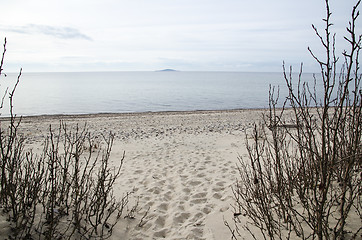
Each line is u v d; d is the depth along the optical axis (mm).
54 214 2828
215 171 5492
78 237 2660
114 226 3066
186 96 45750
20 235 2408
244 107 31922
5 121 17422
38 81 123875
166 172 5621
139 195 4242
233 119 16859
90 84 92000
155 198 4125
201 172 5465
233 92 53812
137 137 10625
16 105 33344
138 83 100125
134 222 3281
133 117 19562
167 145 8680
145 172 5617
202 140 9461
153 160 6707
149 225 3238
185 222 3334
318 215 1982
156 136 10758
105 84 92000
